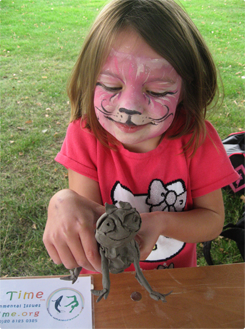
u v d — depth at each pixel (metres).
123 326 0.75
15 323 0.74
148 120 0.78
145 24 0.72
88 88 0.87
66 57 5.38
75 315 0.76
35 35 6.41
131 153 1.09
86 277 0.86
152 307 0.79
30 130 3.40
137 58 0.71
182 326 0.75
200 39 0.95
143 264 1.25
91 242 0.72
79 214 0.76
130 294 0.81
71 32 6.67
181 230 0.99
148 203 1.15
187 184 1.13
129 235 0.56
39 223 2.32
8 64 5.03
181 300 0.81
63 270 2.03
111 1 0.85
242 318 0.77
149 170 1.11
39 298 0.80
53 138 3.30
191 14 8.10
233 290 0.83
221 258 2.13
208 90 1.05
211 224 1.07
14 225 2.31
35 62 5.14
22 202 2.50
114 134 0.83
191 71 0.86
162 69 0.73
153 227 0.91
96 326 0.74
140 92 0.74
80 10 8.48
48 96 4.10
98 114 0.82
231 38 6.43
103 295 0.60
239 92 4.29
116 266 0.62
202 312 0.78
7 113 3.67
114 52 0.72
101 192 1.15
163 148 1.09
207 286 0.84
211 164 1.12
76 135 1.14
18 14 7.89
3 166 2.87
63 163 1.15
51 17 7.73
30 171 2.82
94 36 0.83
